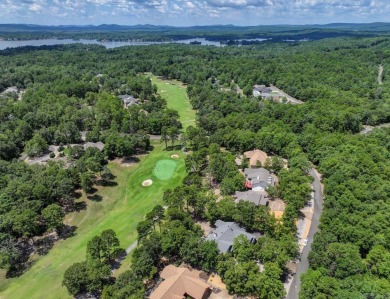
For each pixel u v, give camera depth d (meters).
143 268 58.94
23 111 145.75
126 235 77.62
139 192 97.88
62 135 127.56
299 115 137.62
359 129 137.38
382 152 103.06
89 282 58.41
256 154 110.19
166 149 125.31
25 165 99.81
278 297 55.88
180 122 149.00
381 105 158.38
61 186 87.31
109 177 103.75
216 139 121.50
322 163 100.38
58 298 60.34
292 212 74.94
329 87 190.75
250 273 57.66
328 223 71.94
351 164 94.12
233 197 87.44
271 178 96.44
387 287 53.12
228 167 96.06
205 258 62.59
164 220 76.50
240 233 70.50
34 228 76.56
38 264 70.25
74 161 109.94
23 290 63.38
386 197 78.69
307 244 72.44
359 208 74.69
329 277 55.84
